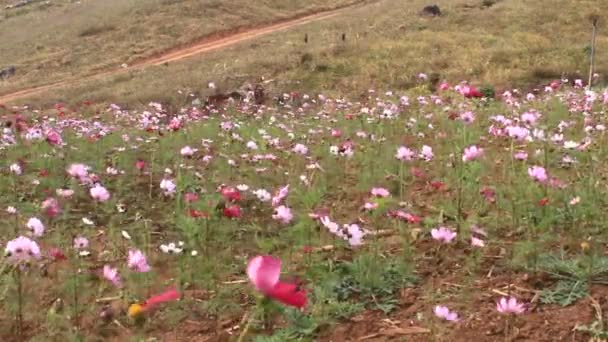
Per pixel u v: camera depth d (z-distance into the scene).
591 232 3.74
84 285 3.51
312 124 9.05
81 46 35.25
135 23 37.56
